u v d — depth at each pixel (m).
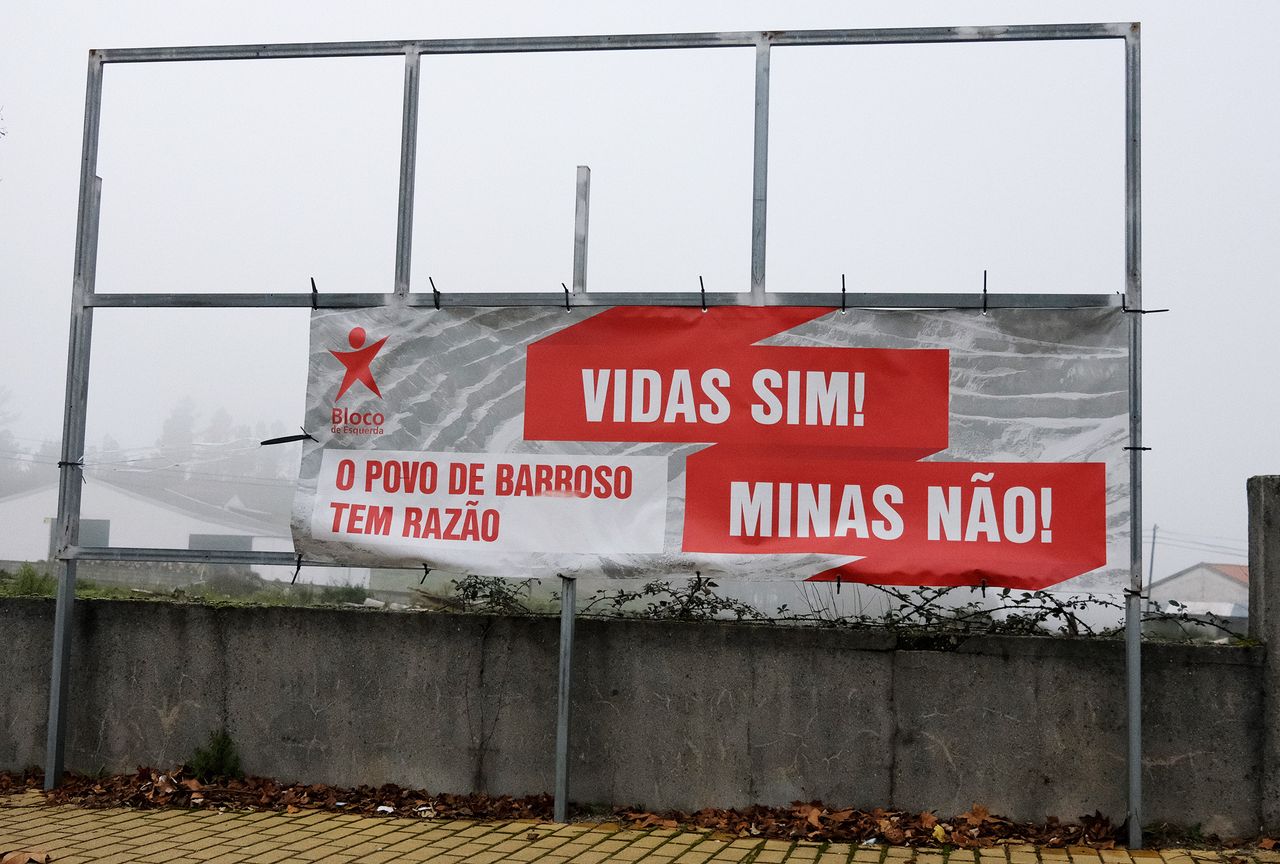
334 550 6.42
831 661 6.03
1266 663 5.61
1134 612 5.64
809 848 5.39
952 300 6.01
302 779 6.52
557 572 6.18
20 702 6.89
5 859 5.00
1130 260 5.88
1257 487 5.77
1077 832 5.60
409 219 6.54
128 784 6.51
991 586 5.82
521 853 5.25
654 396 6.25
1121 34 5.96
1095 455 5.82
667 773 6.13
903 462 6.00
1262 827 5.56
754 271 6.21
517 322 6.41
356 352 6.53
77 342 6.79
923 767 5.89
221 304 6.68
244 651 6.64
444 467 6.39
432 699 6.43
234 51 6.75
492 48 6.52
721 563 6.05
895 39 6.16
